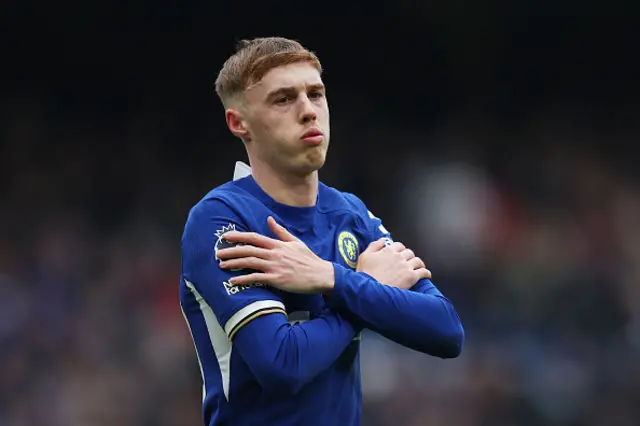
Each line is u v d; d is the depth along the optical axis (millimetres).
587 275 47531
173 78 57375
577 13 60625
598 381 40875
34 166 52812
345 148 57281
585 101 61281
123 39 56906
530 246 49875
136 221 50750
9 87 55625
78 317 42250
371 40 60250
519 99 61250
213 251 10797
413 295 11148
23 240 47469
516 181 56219
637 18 60562
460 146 58531
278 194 11359
